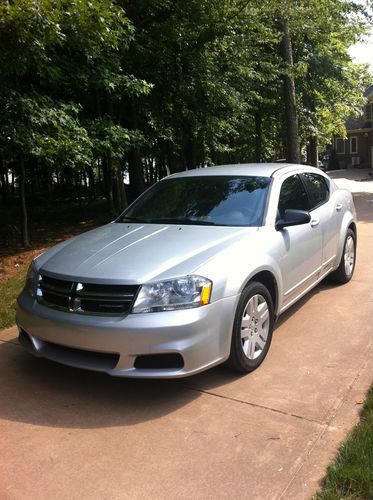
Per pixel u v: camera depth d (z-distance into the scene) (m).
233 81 13.07
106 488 2.70
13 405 3.61
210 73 11.77
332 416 3.31
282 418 3.31
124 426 3.30
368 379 3.81
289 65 13.59
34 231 12.05
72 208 18.11
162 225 4.54
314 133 19.86
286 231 4.59
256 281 4.10
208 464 2.87
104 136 9.56
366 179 30.95
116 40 6.79
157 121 12.40
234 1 11.07
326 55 17.95
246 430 3.19
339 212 6.06
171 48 11.09
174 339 3.38
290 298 4.74
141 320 3.37
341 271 6.18
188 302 3.46
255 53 13.05
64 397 3.71
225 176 5.09
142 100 12.34
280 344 4.54
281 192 4.88
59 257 4.05
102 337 3.41
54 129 8.23
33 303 3.86
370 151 43.00
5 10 4.91
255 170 5.14
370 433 2.98
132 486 2.71
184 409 3.48
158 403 3.57
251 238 4.15
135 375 3.40
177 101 12.19
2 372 4.15
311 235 5.10
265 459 2.89
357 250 8.37
